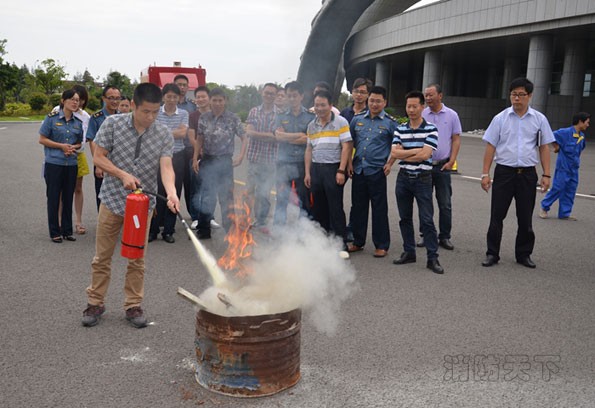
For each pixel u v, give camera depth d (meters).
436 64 35.41
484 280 5.67
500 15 28.72
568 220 8.91
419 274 5.84
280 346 3.24
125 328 4.25
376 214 6.47
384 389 3.38
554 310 4.84
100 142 4.15
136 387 3.34
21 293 4.98
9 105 50.34
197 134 7.20
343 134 6.38
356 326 4.37
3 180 12.05
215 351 3.22
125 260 6.09
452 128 6.83
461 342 4.11
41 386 3.33
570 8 25.27
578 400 3.30
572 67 30.91
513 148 6.06
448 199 6.92
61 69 54.28
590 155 20.38
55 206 6.74
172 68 17.06
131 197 4.01
